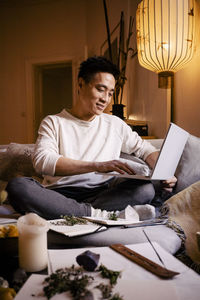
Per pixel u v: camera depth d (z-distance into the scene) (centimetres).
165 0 183
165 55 188
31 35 542
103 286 65
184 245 110
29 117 548
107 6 403
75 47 516
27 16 542
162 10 185
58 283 65
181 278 73
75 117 163
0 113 557
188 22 182
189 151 162
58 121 159
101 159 159
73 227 102
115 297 60
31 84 545
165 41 186
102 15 427
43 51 536
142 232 104
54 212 119
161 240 101
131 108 322
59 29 526
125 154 174
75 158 156
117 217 121
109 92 156
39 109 561
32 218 85
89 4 488
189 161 159
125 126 175
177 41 183
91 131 162
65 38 523
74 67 519
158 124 245
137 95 299
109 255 84
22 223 81
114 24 373
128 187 136
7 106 556
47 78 760
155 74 247
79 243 99
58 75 764
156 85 247
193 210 125
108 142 163
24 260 79
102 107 157
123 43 334
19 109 553
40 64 543
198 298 64
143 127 267
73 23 518
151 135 262
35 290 65
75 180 150
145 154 170
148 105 268
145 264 77
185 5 181
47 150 144
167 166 129
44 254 82
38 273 79
